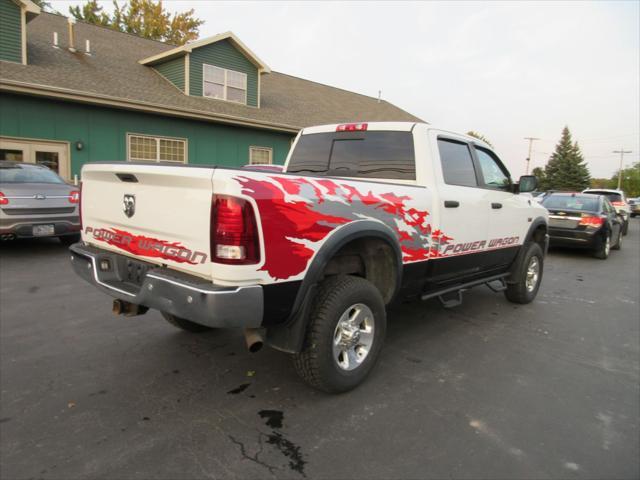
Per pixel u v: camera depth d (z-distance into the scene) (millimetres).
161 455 2445
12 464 2334
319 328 2916
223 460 2418
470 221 4289
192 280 2559
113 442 2549
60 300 5188
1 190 7043
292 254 2674
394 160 4023
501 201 4820
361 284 3148
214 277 2502
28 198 7254
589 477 2361
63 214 7625
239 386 3264
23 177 7898
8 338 4035
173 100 14117
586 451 2598
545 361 3928
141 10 28406
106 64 14609
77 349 3842
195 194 2561
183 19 29016
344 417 2887
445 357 3930
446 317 5102
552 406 3121
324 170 4488
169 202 2717
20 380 3254
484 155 4832
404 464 2428
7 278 6082
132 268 3080
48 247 8398
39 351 3775
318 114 19250
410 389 3305
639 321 5277
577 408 3102
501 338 4477
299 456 2471
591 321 5195
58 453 2436
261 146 16703
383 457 2482
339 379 3086
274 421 2818
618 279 7930
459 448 2590
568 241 10172
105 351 3818
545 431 2799
